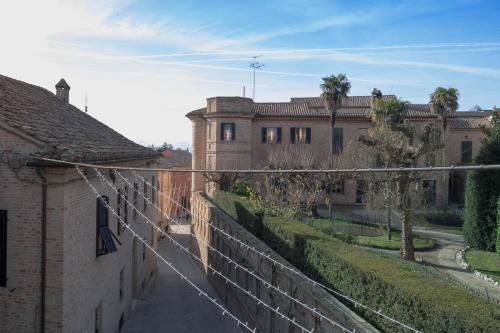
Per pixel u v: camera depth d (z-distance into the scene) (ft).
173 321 64.59
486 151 94.38
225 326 62.90
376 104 107.14
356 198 145.48
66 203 34.63
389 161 81.10
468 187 96.27
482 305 26.89
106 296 48.55
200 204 110.93
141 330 60.18
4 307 34.53
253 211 70.74
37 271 34.24
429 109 148.56
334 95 130.52
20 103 44.27
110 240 44.39
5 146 34.53
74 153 35.27
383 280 32.35
